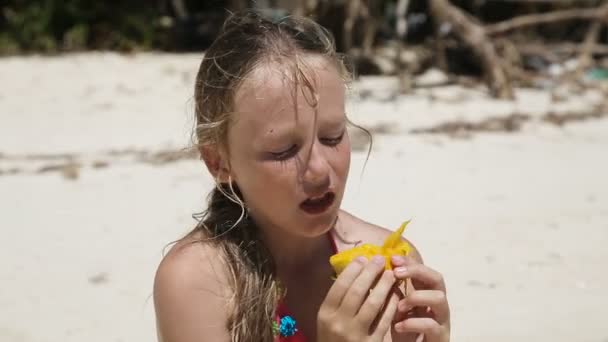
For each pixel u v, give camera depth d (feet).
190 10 60.13
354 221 8.73
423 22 54.24
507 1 49.39
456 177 21.67
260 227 7.91
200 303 7.52
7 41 54.08
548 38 50.06
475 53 38.27
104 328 12.67
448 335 7.41
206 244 7.74
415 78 42.16
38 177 22.49
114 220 18.29
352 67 7.84
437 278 7.29
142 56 52.13
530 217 18.02
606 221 17.72
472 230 17.06
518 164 23.43
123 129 29.60
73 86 40.04
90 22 55.72
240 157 7.25
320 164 7.02
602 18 40.45
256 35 7.20
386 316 7.17
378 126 28.71
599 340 11.80
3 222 18.31
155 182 21.56
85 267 15.34
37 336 12.40
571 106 34.04
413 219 17.81
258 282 7.60
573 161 23.94
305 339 8.04
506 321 12.51
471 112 32.35
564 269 14.80
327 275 8.24
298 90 6.95
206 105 7.50
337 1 43.62
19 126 30.55
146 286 14.35
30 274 15.05
